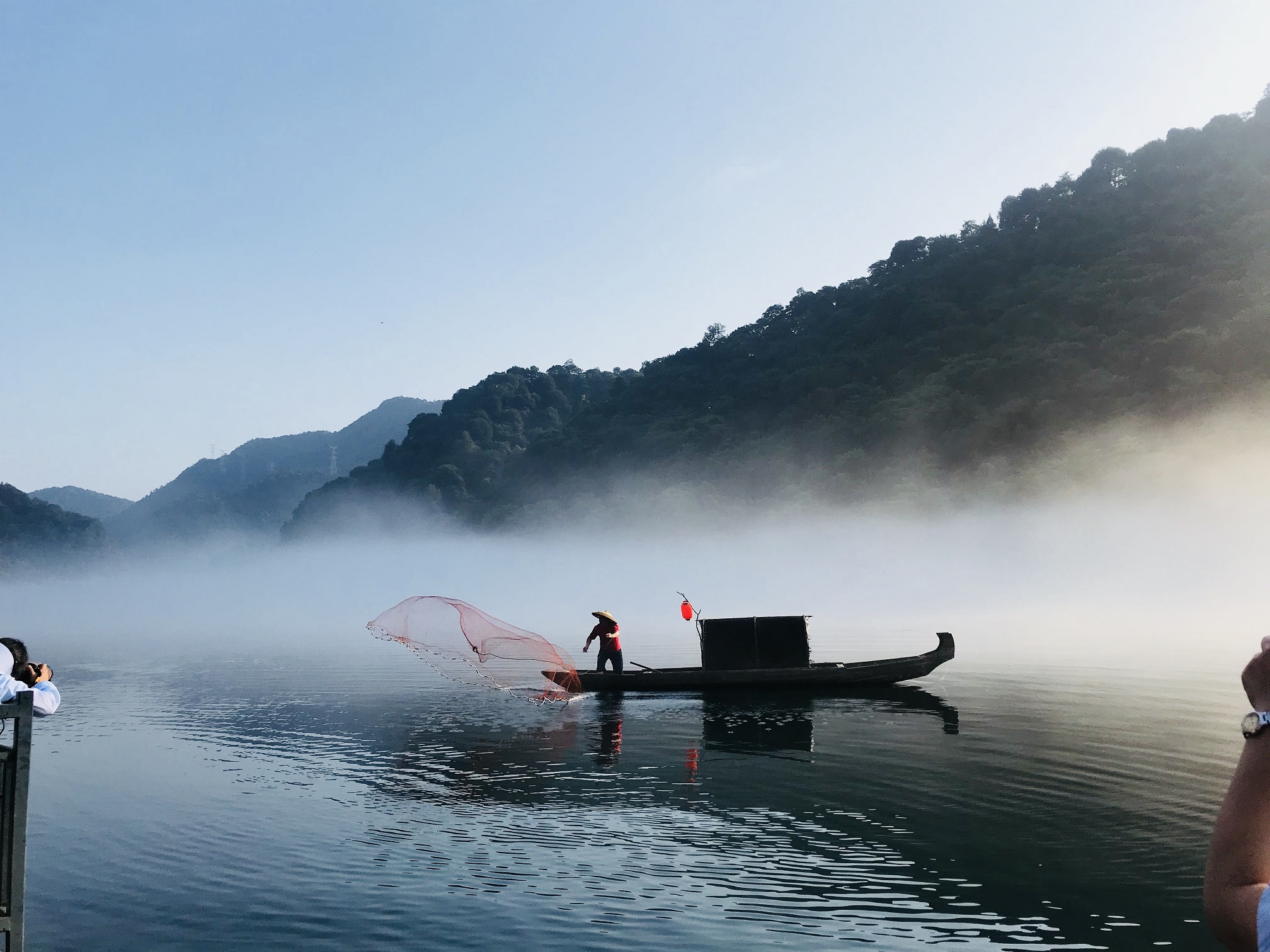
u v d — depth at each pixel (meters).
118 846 9.77
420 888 8.31
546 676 21.69
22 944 4.88
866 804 10.97
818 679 21.72
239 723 18.19
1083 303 156.00
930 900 7.81
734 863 8.86
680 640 39.53
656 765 13.40
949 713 17.64
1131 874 8.36
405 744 15.52
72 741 16.27
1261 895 1.52
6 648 5.78
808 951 6.81
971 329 167.62
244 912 7.78
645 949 6.88
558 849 9.43
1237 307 132.62
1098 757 13.30
